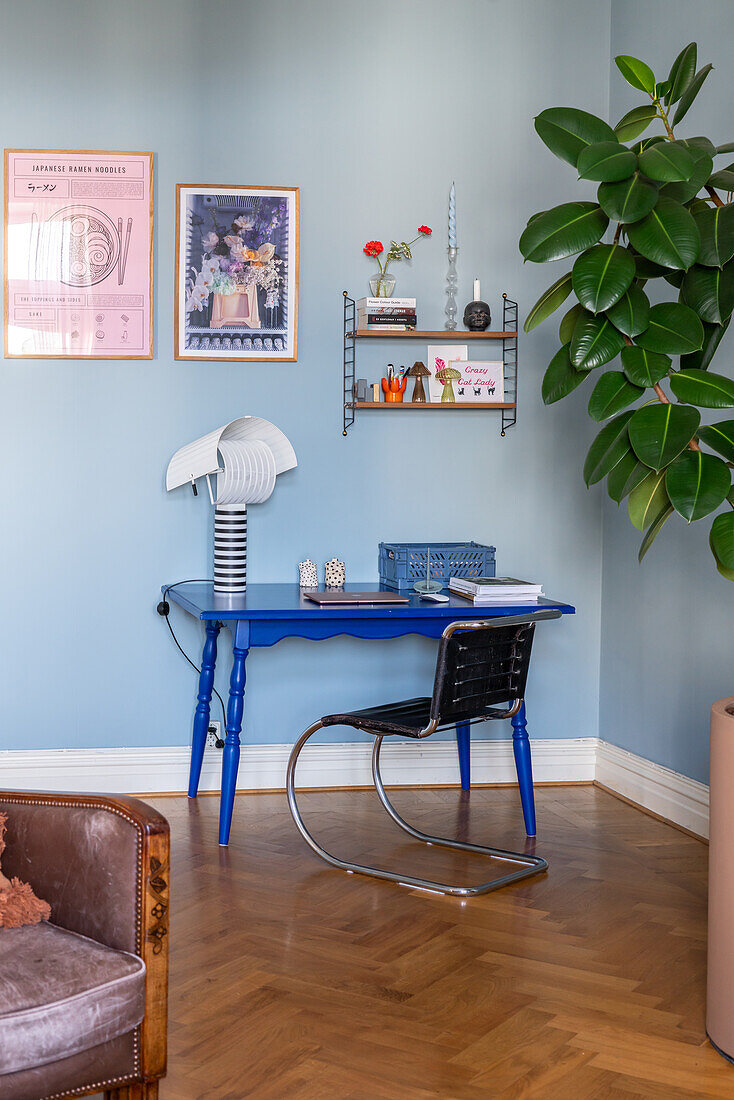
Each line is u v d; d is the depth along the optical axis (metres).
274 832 3.84
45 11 4.11
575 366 3.05
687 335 2.90
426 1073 2.23
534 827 3.87
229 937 2.91
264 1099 2.12
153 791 4.32
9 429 4.16
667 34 4.12
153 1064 1.79
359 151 4.36
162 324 4.25
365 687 4.47
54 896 1.92
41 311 4.16
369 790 4.46
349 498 4.44
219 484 4.06
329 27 4.31
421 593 4.17
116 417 4.23
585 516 4.63
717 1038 2.34
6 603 4.19
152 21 4.18
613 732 4.56
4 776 4.22
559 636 4.64
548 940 2.93
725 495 2.67
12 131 4.12
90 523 4.24
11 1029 1.58
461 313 4.47
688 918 3.10
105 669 4.27
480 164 4.45
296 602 3.82
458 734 4.43
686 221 2.80
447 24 4.41
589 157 2.85
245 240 4.27
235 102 4.25
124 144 4.19
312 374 4.38
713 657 3.83
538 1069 2.26
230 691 3.69
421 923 3.03
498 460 4.55
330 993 2.59
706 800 3.85
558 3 4.48
